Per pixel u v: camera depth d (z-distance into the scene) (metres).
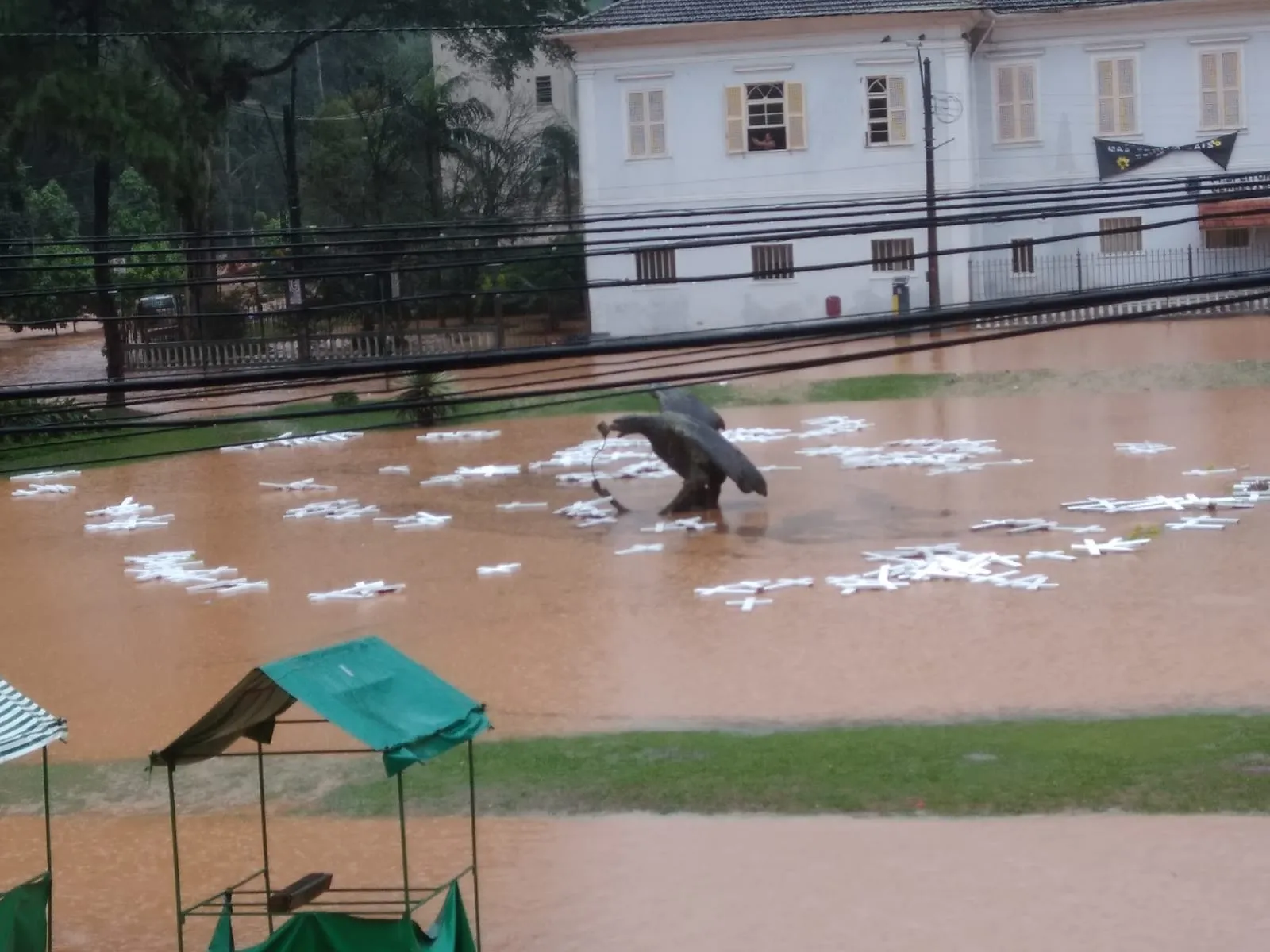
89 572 28.42
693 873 13.48
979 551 25.73
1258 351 45.50
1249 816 13.89
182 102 48.00
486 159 66.19
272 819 15.60
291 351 52.84
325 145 64.88
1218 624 20.53
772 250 57.38
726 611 22.91
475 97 70.19
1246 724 16.45
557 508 31.83
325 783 16.55
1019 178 56.88
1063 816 14.20
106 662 22.22
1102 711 17.31
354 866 14.18
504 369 52.44
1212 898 12.30
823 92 56.38
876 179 56.50
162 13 48.22
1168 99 55.50
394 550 28.77
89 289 16.39
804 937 12.10
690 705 18.53
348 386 50.66
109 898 13.90
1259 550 24.41
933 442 36.03
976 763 15.70
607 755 16.69
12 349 63.03
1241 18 54.38
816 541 27.19
